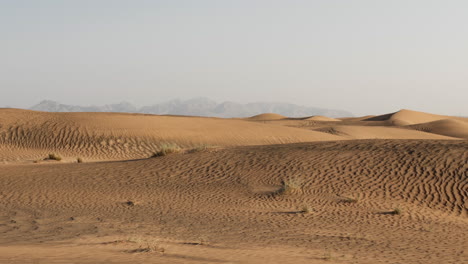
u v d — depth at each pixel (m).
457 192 15.85
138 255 7.24
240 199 16.16
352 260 7.93
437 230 12.04
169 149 25.14
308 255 8.30
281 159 20.94
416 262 8.02
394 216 13.78
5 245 8.34
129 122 43.41
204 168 20.80
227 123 50.50
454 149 19.84
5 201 15.67
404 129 70.25
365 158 19.91
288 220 13.01
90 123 40.88
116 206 14.94
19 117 41.50
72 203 15.40
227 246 9.15
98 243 8.90
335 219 13.25
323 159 20.34
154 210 14.32
